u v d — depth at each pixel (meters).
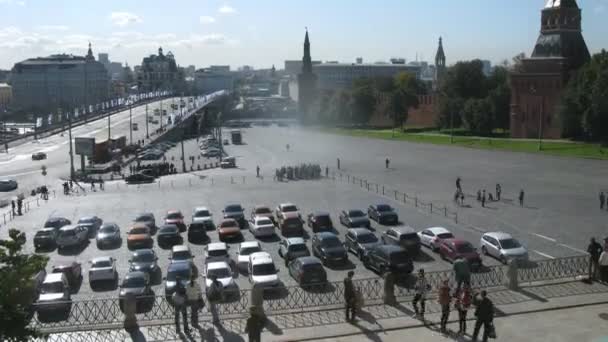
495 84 189.00
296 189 85.31
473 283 37.69
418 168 104.62
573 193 74.44
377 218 60.62
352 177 95.94
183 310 29.06
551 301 32.12
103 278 41.19
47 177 107.75
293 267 40.34
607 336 27.73
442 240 45.97
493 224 57.91
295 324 29.94
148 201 78.62
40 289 36.06
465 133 163.12
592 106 115.56
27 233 60.38
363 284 38.19
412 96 191.62
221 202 76.00
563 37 143.38
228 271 38.09
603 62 119.19
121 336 28.98
